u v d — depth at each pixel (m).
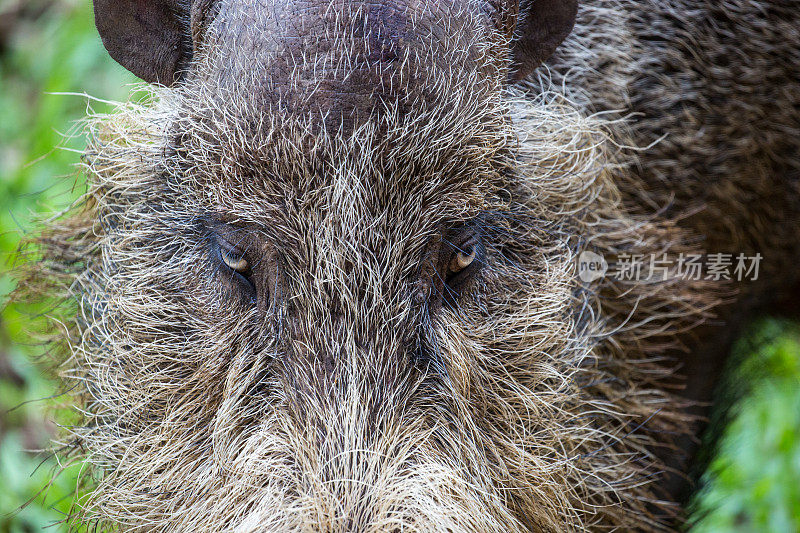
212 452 8.02
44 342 10.28
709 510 12.23
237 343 7.89
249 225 7.62
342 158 7.28
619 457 9.79
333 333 7.45
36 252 10.12
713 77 11.00
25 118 18.53
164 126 8.38
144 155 8.49
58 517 11.74
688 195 11.03
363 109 7.25
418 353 7.66
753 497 12.99
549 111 9.47
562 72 10.07
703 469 12.24
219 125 7.60
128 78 14.43
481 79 7.96
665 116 10.70
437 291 7.86
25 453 12.98
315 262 7.45
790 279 12.66
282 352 7.64
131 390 8.43
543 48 9.12
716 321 11.77
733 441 13.44
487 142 7.86
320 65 7.28
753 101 11.28
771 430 13.75
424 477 7.32
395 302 7.51
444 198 7.66
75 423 10.22
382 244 7.43
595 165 9.45
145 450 8.44
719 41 11.01
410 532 7.04
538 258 8.58
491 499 8.02
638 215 10.41
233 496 7.57
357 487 7.14
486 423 8.19
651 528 10.53
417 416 7.55
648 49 10.66
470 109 7.75
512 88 9.12
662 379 11.30
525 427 8.51
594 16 10.27
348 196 7.34
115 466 8.75
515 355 8.45
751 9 11.09
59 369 10.05
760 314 13.00
